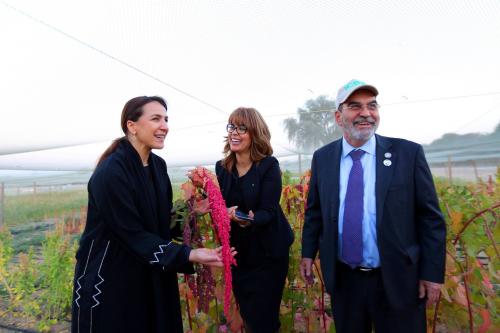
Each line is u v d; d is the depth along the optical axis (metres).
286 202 2.75
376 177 1.67
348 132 1.76
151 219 1.61
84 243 1.61
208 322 2.54
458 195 2.35
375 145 1.77
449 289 2.14
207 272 1.82
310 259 1.97
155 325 1.62
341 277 1.82
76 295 1.55
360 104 1.71
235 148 2.08
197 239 1.84
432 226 1.62
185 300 2.51
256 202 2.06
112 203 1.49
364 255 1.71
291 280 2.50
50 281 3.57
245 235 2.08
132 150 1.64
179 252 1.51
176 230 1.93
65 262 3.56
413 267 1.62
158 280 1.63
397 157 1.68
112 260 1.56
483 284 2.12
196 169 1.83
